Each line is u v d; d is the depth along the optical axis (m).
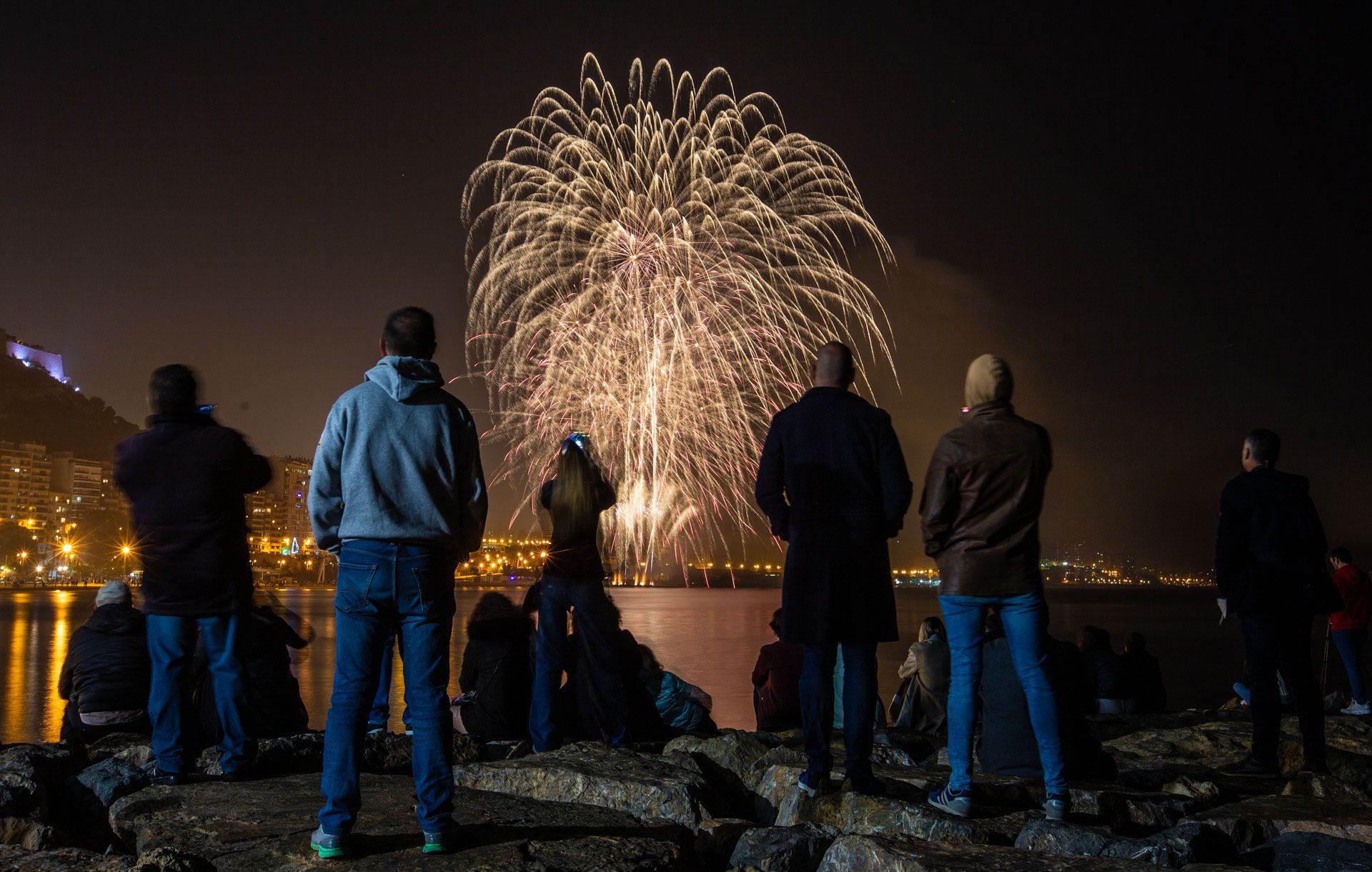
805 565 4.51
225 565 4.95
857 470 4.53
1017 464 4.34
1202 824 4.13
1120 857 3.71
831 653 4.66
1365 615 10.02
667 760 5.22
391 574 3.76
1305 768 5.71
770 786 5.20
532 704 5.94
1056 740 4.31
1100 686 9.50
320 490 3.85
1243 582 5.88
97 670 6.12
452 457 3.95
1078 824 4.30
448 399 4.04
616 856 3.74
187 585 4.88
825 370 4.79
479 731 6.67
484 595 6.98
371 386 3.92
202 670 5.95
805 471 4.56
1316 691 5.74
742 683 40.31
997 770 5.42
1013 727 5.40
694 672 45.78
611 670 5.98
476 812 4.38
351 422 3.86
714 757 5.70
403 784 4.99
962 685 4.39
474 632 6.85
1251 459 6.00
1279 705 5.85
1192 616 145.38
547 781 4.84
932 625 8.23
